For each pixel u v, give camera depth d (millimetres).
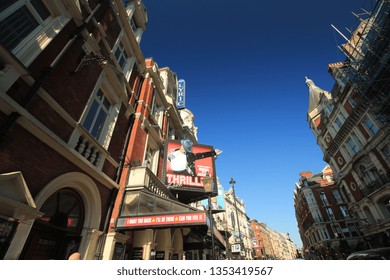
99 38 7512
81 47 6320
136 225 6324
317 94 30734
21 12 4738
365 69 14273
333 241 36750
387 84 13430
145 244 7590
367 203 19062
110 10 8820
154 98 12891
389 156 16203
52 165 4699
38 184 4289
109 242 6109
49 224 4711
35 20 5066
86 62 6277
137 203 6938
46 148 4598
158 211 6598
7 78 3826
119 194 7223
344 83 21047
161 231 9422
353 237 35531
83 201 5902
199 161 11867
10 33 4402
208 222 6469
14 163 3836
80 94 6121
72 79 5820
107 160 7148
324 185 43031
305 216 47719
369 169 18656
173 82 19344
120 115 8484
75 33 6082
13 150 3842
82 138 6012
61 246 5102
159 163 11930
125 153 8289
